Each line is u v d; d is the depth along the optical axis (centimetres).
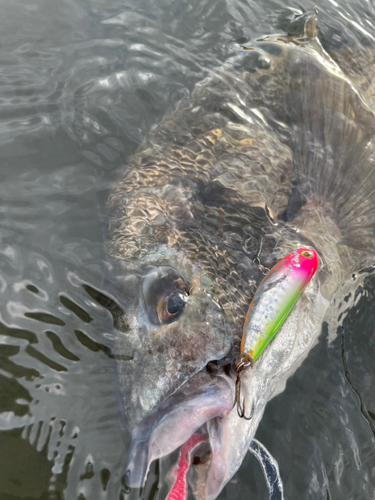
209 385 23
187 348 23
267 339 24
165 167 34
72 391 24
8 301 26
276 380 27
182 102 39
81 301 26
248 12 47
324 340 30
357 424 27
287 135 38
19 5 43
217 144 36
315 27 45
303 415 27
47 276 27
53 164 33
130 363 24
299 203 35
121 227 30
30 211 30
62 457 22
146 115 37
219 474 23
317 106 40
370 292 33
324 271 32
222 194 33
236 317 27
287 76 41
